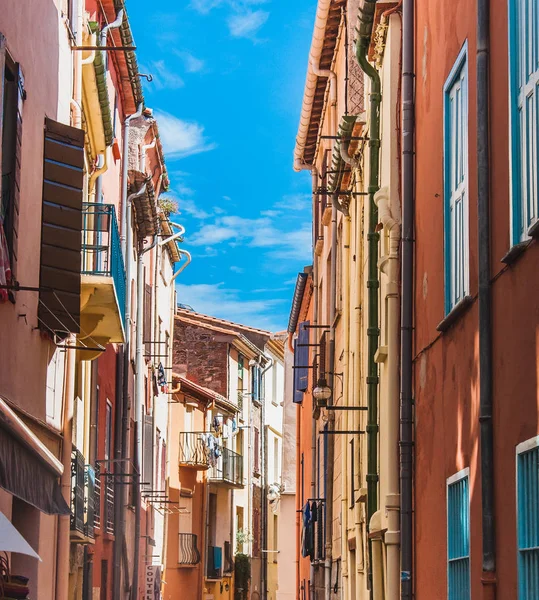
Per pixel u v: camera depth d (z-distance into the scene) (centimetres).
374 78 1670
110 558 2441
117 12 2320
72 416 1677
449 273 1130
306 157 2998
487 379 912
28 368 1362
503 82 891
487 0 944
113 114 2467
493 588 890
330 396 2330
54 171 1434
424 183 1273
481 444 912
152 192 2831
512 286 854
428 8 1262
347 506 2131
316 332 2872
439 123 1187
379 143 1677
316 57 2472
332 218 2416
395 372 1449
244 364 5356
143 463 3033
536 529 792
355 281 1998
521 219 846
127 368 2591
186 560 4256
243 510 5253
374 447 1636
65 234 1435
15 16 1250
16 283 1205
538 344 788
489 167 927
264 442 5750
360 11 1602
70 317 1427
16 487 1095
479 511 959
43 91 1428
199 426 4500
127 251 2572
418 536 1275
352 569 2050
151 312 3300
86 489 1938
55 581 1588
